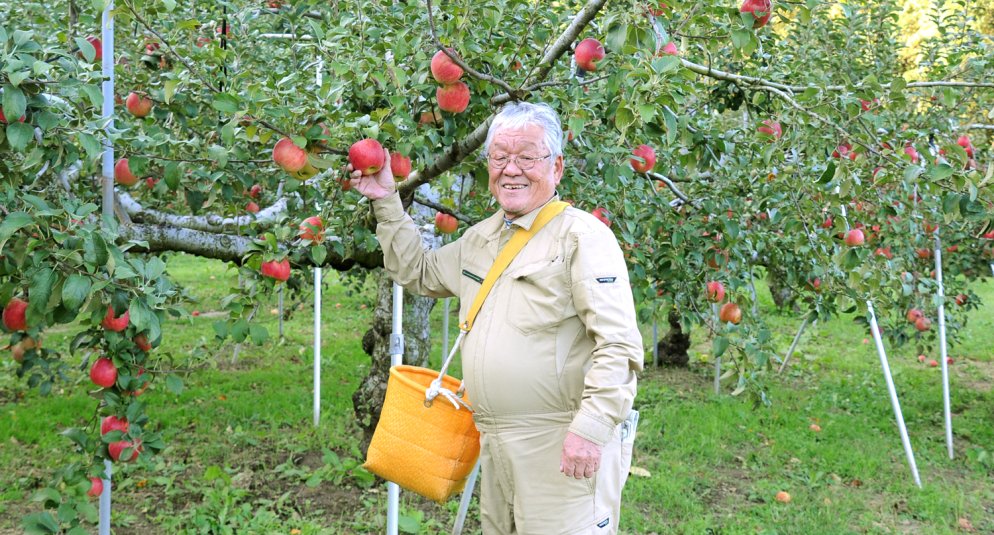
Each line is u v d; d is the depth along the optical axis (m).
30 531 2.57
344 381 6.71
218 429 5.31
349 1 2.46
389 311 4.73
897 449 5.45
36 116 1.87
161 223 3.28
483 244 2.24
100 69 2.54
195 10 3.25
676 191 3.37
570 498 2.03
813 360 7.98
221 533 3.82
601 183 3.01
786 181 3.26
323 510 4.16
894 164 2.55
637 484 4.59
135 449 2.53
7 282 2.10
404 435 2.27
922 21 11.82
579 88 2.38
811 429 5.73
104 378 2.44
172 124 3.21
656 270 3.36
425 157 2.48
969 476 5.03
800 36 5.01
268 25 3.93
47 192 2.70
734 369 3.20
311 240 2.66
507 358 2.00
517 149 2.04
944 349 5.43
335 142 2.19
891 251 4.95
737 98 3.36
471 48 2.32
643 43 1.98
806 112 2.55
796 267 3.94
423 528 3.98
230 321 2.49
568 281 1.98
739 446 5.39
